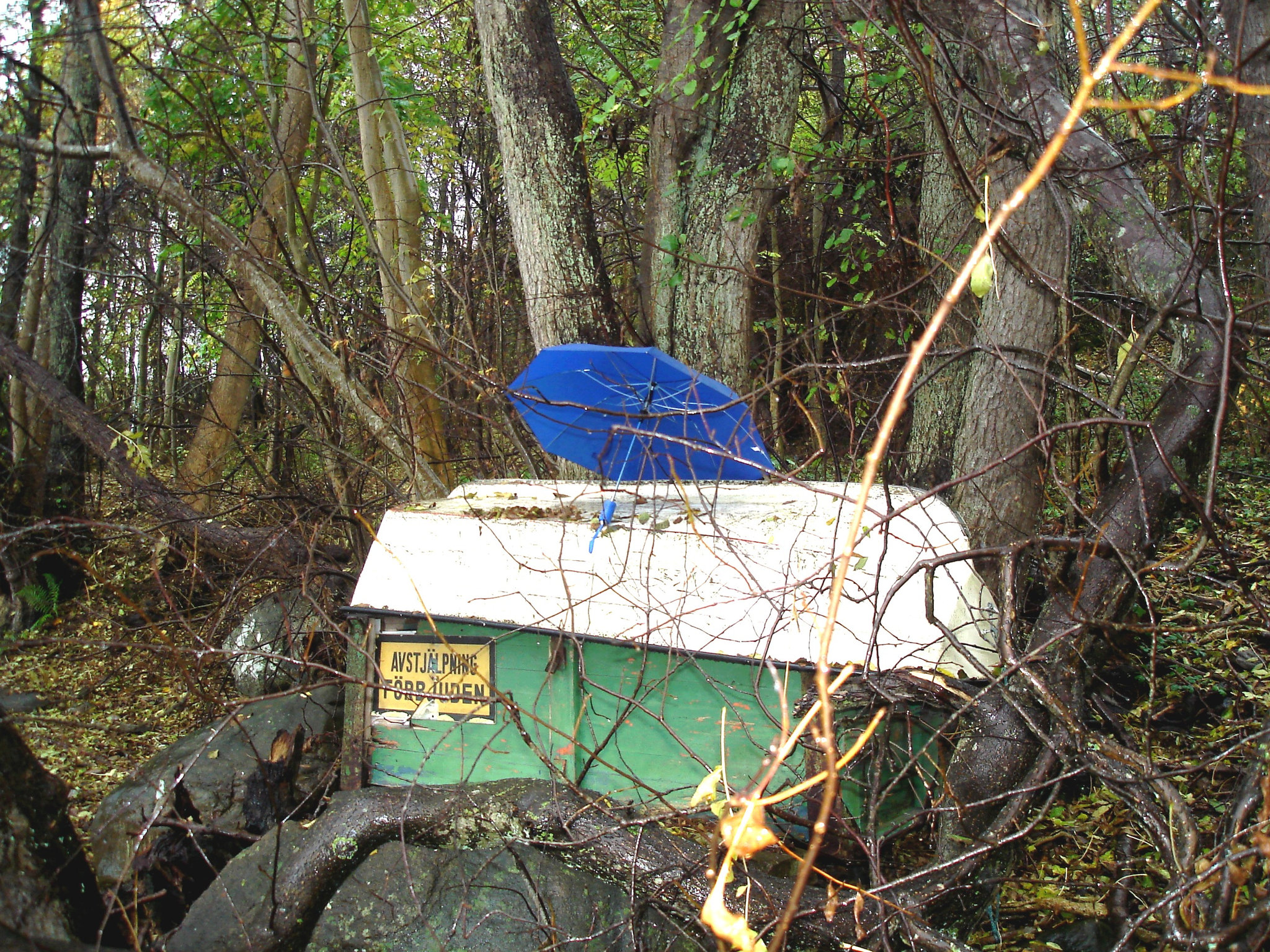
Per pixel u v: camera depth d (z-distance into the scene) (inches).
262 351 320.2
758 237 265.9
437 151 420.8
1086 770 113.8
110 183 287.6
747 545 148.0
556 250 250.7
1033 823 108.9
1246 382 142.3
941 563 119.2
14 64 162.6
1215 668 189.6
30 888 90.7
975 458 200.1
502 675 147.1
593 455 172.4
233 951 107.0
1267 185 140.4
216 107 266.4
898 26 131.0
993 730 127.7
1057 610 136.2
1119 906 122.0
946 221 247.1
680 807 135.9
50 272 267.9
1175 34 167.5
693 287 267.1
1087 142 154.6
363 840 117.3
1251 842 90.3
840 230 314.2
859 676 130.3
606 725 144.0
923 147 262.7
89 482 325.1
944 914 116.6
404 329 277.1
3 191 207.2
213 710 204.1
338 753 160.2
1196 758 156.3
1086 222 159.8
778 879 114.6
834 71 325.4
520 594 148.4
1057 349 168.9
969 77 175.3
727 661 138.3
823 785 127.9
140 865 124.2
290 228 281.0
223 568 267.1
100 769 184.9
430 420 275.6
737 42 258.4
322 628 198.2
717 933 59.7
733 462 155.8
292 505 258.4
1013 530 179.6
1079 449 183.2
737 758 138.2
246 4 246.8
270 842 119.7
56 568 275.9
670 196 271.1
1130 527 135.9
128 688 224.5
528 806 118.6
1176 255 147.3
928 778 132.9
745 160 258.8
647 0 393.4
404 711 149.3
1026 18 156.8
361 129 305.4
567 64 382.3
